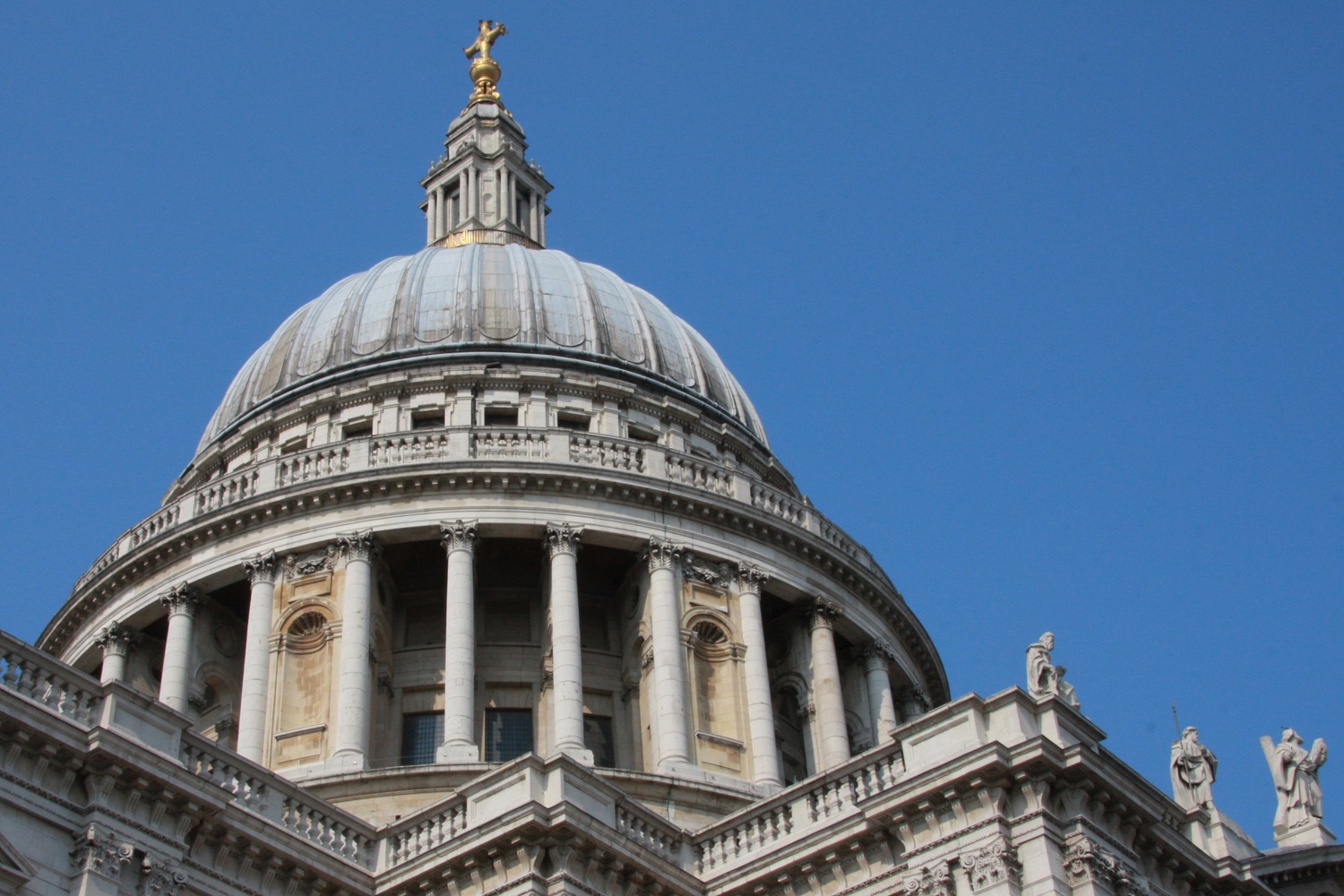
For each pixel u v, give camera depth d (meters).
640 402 74.00
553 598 62.59
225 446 74.75
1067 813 41.75
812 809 45.28
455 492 64.44
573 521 64.25
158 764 39.53
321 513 64.50
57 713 38.56
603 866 43.31
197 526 65.31
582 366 74.06
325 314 78.62
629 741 63.28
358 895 43.44
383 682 63.03
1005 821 41.25
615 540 64.81
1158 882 44.41
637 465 67.19
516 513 64.12
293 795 44.25
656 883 44.00
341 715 59.28
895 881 42.03
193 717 63.28
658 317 80.56
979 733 42.91
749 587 65.94
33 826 37.31
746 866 44.34
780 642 68.81
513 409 72.12
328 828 44.75
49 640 70.31
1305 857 51.44
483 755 62.50
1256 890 46.88
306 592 63.44
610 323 77.56
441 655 64.44
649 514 65.69
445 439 66.31
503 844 42.53
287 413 73.38
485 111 92.81
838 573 69.50
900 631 72.81
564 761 44.44
